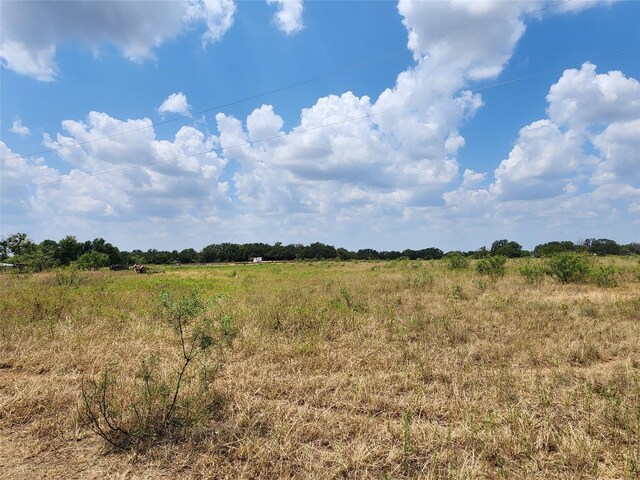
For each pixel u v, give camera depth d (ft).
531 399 14.96
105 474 10.68
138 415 12.76
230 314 30.25
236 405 14.40
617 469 10.34
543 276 57.67
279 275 93.76
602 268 54.75
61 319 29.37
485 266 65.31
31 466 11.03
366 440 12.03
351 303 35.68
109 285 63.21
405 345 22.48
